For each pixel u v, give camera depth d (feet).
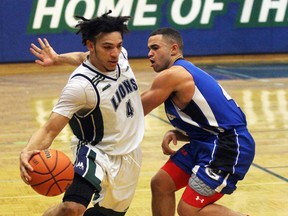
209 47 79.41
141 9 76.59
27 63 75.36
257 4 80.07
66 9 74.90
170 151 21.65
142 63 77.41
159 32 21.21
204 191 20.16
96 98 18.89
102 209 20.48
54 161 17.92
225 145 20.24
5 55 74.49
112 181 19.60
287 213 25.86
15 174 32.65
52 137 18.47
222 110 20.36
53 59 22.09
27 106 52.85
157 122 46.24
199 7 78.38
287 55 81.82
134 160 20.18
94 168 19.04
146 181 30.96
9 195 28.99
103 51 18.74
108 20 18.67
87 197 18.85
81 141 19.85
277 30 80.94
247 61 79.97
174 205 21.68
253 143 20.77
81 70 19.13
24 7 74.23
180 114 20.65
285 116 47.26
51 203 27.68
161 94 20.29
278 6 80.64
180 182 21.36
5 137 41.55
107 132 19.51
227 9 79.20
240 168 20.31
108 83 19.15
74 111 18.76
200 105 20.27
